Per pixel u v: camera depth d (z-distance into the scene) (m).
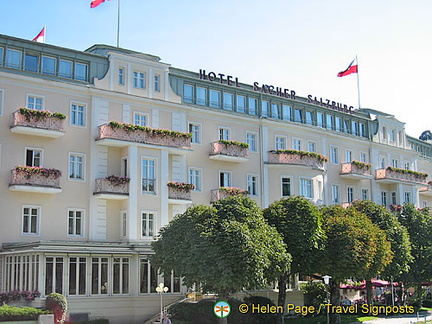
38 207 39.62
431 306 59.66
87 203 41.62
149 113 45.69
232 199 34.84
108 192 41.50
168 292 41.12
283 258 34.03
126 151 43.16
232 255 31.55
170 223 35.50
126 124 42.94
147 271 40.31
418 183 68.19
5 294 34.59
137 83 45.50
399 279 53.25
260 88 54.72
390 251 43.81
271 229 34.97
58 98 41.44
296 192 52.88
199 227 33.03
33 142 40.03
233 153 49.44
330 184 58.88
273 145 53.97
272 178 52.69
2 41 39.56
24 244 36.50
